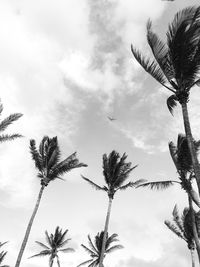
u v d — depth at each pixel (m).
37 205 21.83
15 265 19.16
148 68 11.66
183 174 17.34
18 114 18.48
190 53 10.80
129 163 27.27
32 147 23.42
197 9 10.15
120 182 26.84
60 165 23.17
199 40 10.66
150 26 11.54
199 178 9.27
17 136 18.61
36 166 23.30
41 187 22.58
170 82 11.40
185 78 11.10
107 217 25.23
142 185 17.44
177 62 11.00
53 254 40.16
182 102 10.91
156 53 11.38
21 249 19.97
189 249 24.77
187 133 10.16
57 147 23.59
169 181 17.25
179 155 17.28
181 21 10.47
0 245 31.94
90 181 26.86
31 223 21.06
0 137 18.25
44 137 24.16
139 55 11.73
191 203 17.84
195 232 16.80
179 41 10.69
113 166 27.06
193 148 9.85
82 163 23.34
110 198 26.25
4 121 18.25
